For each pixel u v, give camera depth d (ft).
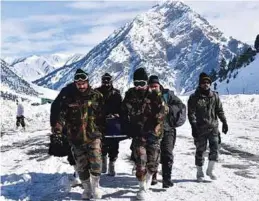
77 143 25.38
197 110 30.42
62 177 30.35
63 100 25.45
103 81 30.09
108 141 30.86
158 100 25.90
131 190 27.89
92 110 25.52
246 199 26.07
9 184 30.50
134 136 25.85
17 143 58.49
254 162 39.68
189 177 32.30
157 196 26.48
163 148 28.30
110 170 32.42
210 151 30.99
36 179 31.73
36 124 102.99
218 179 31.45
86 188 26.03
